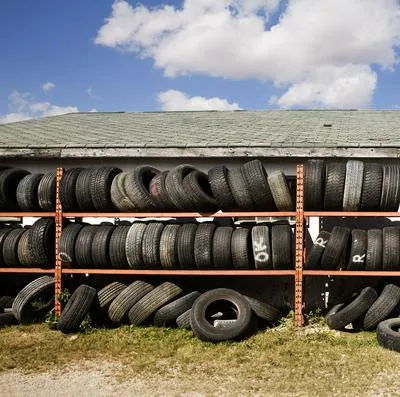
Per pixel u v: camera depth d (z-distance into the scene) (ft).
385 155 32.01
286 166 33.47
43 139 38.24
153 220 34.96
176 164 34.76
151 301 29.53
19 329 30.22
